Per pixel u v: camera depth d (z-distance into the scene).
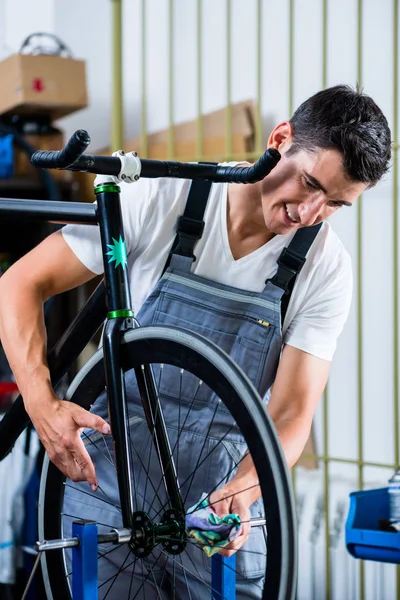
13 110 3.98
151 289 1.69
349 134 1.42
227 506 1.37
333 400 3.48
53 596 1.64
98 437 1.72
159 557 1.63
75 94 3.96
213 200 1.64
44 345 1.54
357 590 3.21
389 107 3.35
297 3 3.63
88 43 4.46
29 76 3.86
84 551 1.31
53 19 4.44
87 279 1.64
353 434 3.42
